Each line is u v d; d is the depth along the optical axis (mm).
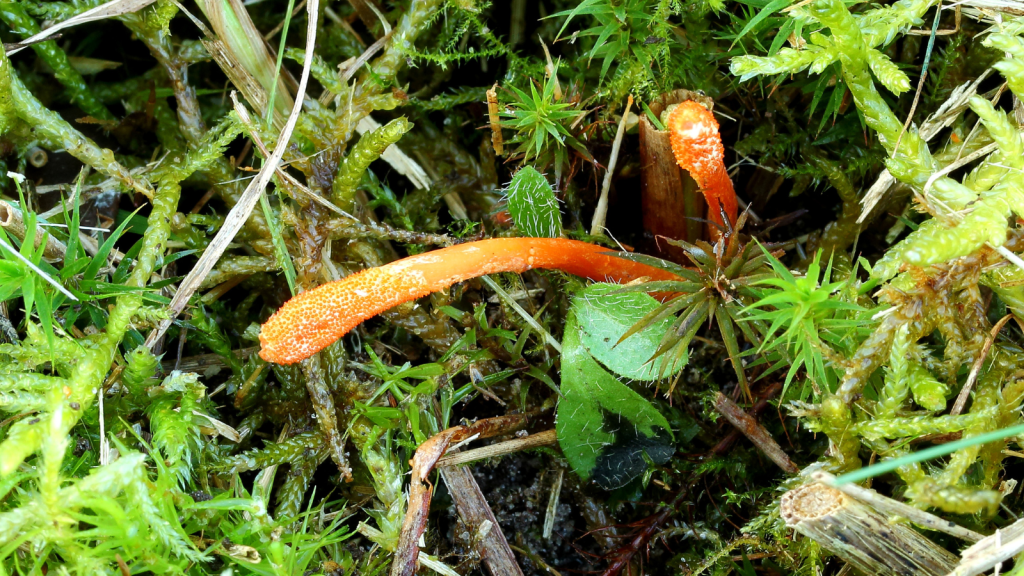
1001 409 154
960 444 132
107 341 162
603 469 171
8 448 141
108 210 188
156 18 181
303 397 180
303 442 173
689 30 185
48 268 162
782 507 141
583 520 181
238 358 185
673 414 179
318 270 177
